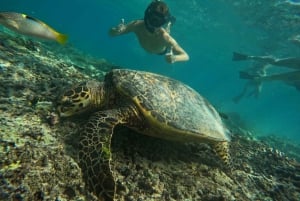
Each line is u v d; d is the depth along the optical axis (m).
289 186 1.10
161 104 0.80
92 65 2.17
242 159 1.23
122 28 1.59
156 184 0.73
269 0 3.99
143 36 1.63
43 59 1.41
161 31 1.51
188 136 0.82
